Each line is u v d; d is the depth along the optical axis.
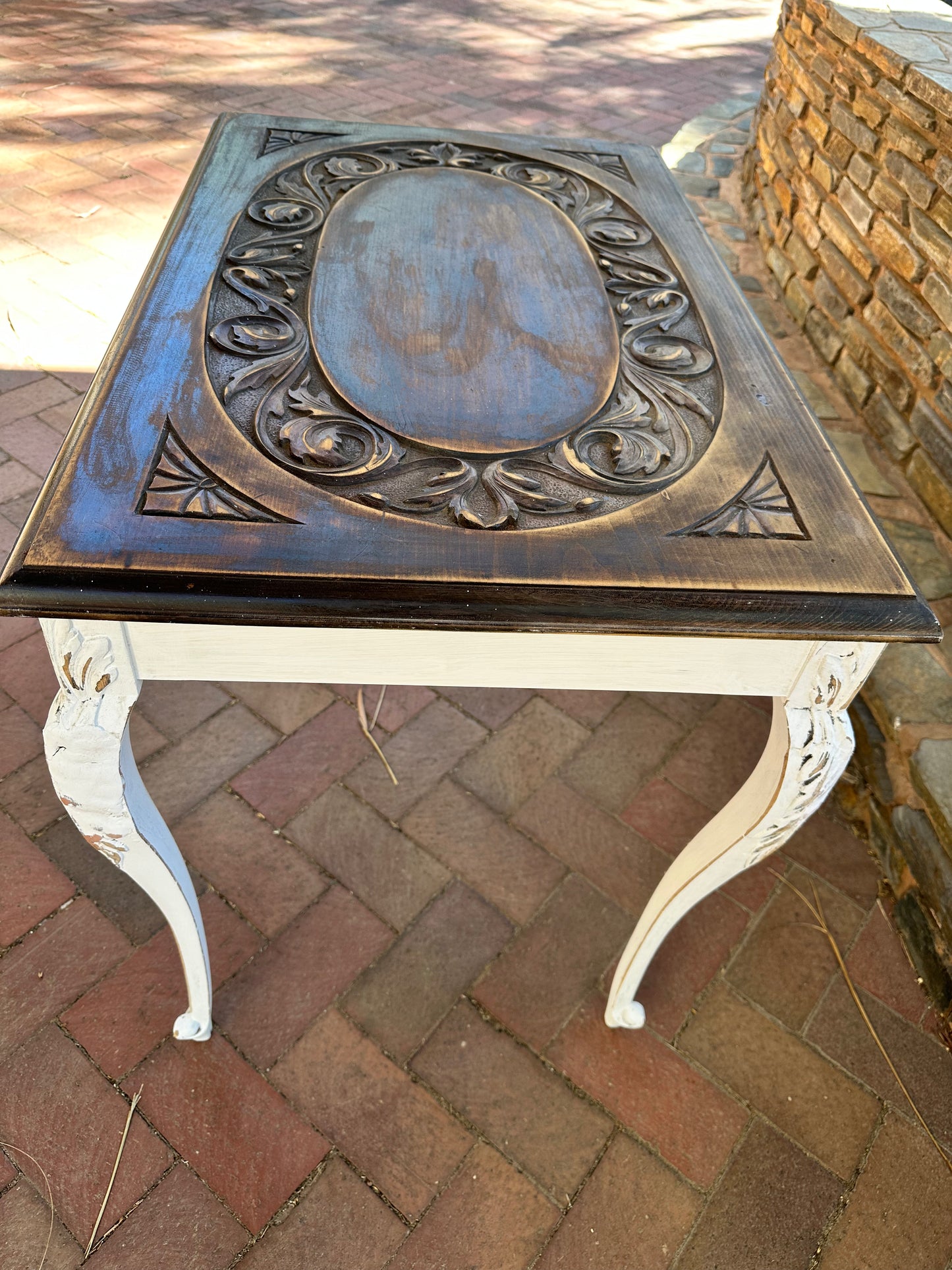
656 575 0.82
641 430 1.03
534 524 0.87
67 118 3.95
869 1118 1.38
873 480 2.29
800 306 2.92
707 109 4.95
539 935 1.58
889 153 2.32
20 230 3.13
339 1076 1.37
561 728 1.94
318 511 0.85
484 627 0.78
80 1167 1.23
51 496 0.81
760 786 1.03
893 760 1.73
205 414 0.95
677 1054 1.44
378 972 1.50
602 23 6.45
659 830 1.77
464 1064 1.40
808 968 1.56
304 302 1.19
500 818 1.75
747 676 0.91
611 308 1.28
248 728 1.86
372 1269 1.19
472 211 1.50
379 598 0.77
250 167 1.56
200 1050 1.37
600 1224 1.25
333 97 4.54
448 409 1.03
